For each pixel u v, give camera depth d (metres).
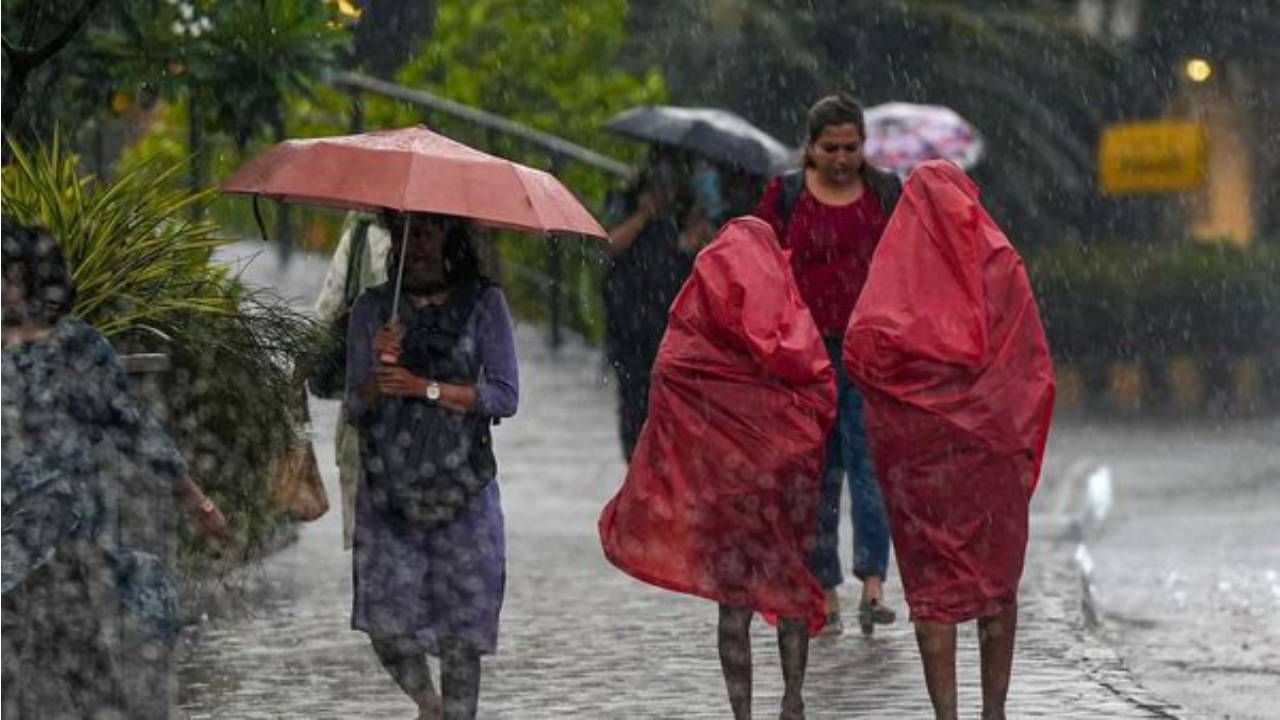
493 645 17.83
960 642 22.59
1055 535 31.36
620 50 59.62
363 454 17.72
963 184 17.88
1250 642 24.78
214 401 19.91
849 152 22.58
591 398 42.88
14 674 15.90
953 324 17.52
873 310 17.66
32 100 25.75
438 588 17.73
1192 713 20.25
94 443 15.78
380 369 17.52
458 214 17.38
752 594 18.45
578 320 48.38
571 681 20.77
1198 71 71.56
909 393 17.55
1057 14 66.00
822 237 22.61
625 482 18.80
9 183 19.55
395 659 17.97
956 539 17.59
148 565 16.05
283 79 26.58
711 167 30.64
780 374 18.33
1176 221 72.50
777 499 18.41
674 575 18.50
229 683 20.45
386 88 46.62
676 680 20.81
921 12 62.50
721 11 60.97
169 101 26.38
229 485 20.09
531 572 27.19
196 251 20.00
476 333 17.72
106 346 15.80
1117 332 62.50
